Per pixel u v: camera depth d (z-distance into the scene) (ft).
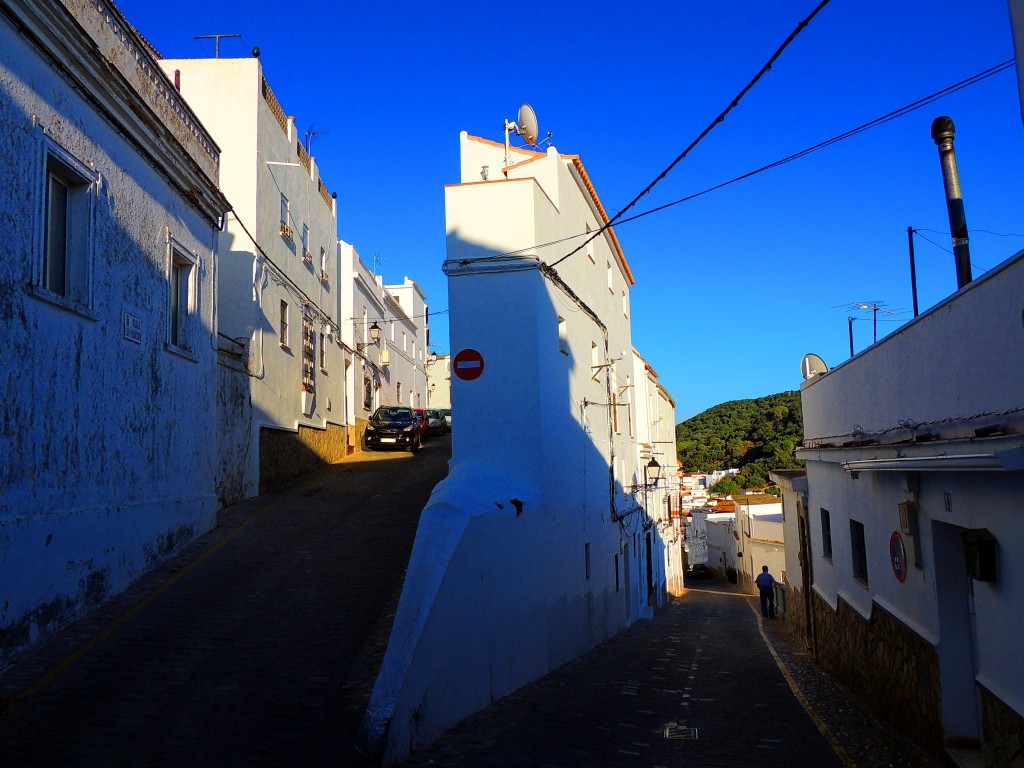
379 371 103.91
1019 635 20.12
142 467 34.55
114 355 31.76
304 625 29.58
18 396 24.93
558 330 47.88
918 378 26.78
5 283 24.27
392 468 71.26
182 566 36.09
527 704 31.63
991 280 20.99
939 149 31.68
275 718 22.16
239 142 58.39
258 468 56.08
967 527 23.06
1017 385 19.65
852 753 26.13
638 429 86.07
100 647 26.27
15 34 25.13
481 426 42.57
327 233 80.59
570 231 53.06
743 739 27.84
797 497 55.16
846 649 38.52
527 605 37.22
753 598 105.19
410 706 23.02
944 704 24.82
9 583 24.32
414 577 26.25
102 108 30.81
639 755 25.43
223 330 56.44
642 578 74.84
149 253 35.45
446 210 44.47
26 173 25.50
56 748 19.56
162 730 20.95
